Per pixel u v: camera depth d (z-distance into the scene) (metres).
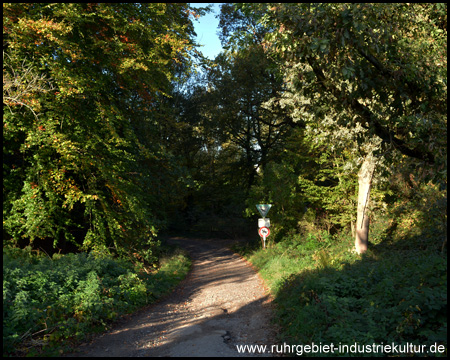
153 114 14.88
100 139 10.40
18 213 9.52
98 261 9.16
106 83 11.22
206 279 13.78
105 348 5.43
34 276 6.93
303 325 5.53
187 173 16.39
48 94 9.45
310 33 5.58
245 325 6.74
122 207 12.12
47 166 9.97
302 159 19.23
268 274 11.84
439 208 10.89
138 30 11.12
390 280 6.10
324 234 17.06
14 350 4.98
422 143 5.98
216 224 38.47
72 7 9.10
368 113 6.49
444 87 6.14
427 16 6.28
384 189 15.48
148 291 9.53
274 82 23.92
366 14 5.50
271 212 19.84
